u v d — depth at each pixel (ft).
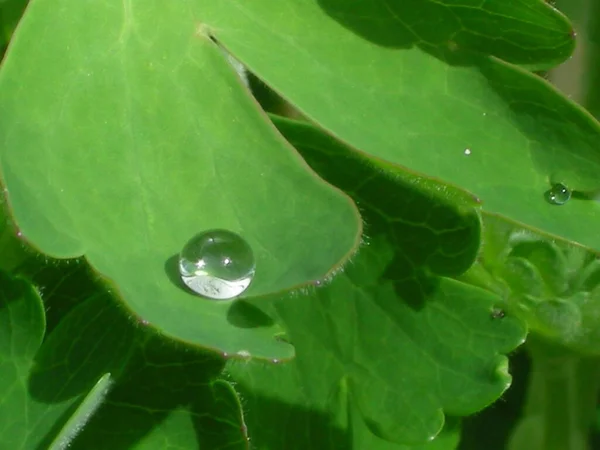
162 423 0.34
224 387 0.34
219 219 0.32
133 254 0.31
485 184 0.33
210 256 0.30
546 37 0.33
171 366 0.34
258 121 0.33
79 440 0.34
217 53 0.34
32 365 0.33
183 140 0.33
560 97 0.33
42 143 0.31
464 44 0.34
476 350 0.35
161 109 0.33
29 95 0.32
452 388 0.35
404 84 0.34
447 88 0.34
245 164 0.32
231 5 0.34
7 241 0.35
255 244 0.32
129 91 0.33
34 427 0.33
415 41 0.34
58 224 0.31
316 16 0.34
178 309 0.30
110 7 0.33
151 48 0.33
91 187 0.31
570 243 0.33
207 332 0.30
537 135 0.34
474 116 0.34
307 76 0.34
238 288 0.30
